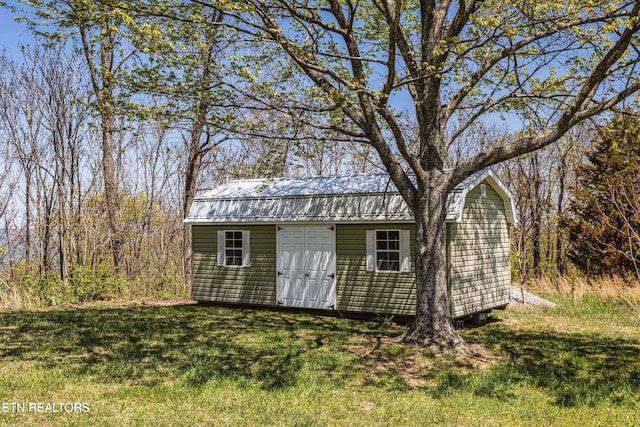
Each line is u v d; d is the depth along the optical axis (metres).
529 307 16.28
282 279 15.20
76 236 21.55
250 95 10.45
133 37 9.41
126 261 23.36
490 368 8.98
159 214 26.77
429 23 10.80
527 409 6.97
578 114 9.53
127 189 24.94
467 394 7.59
